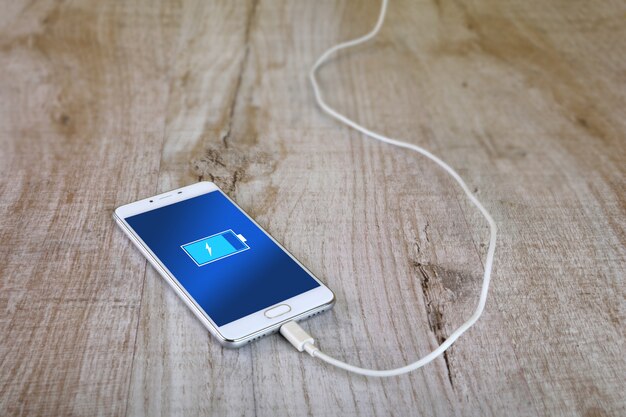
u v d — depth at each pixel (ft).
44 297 2.24
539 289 2.33
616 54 3.95
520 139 3.19
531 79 3.68
